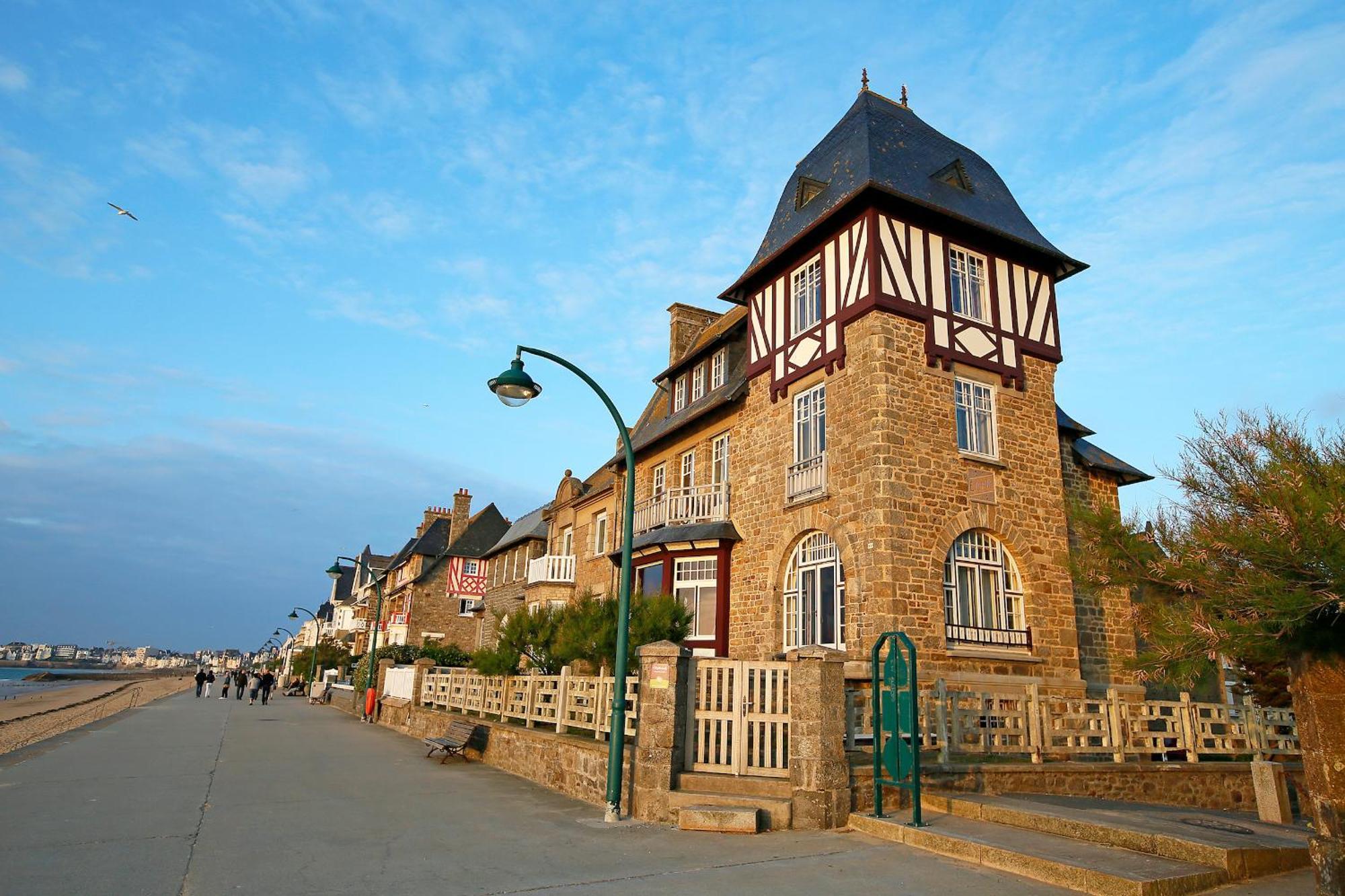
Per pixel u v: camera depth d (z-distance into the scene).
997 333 15.27
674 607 12.89
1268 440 6.06
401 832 8.48
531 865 7.13
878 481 13.24
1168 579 6.59
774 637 15.11
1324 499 5.34
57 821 8.66
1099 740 13.27
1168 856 7.03
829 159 16.81
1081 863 6.66
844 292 14.79
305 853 7.49
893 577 12.87
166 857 7.21
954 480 13.93
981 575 14.02
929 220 14.96
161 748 15.88
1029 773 10.59
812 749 8.80
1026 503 14.70
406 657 32.09
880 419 13.48
